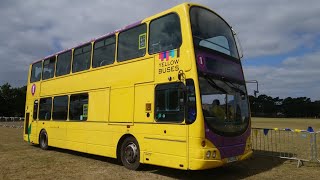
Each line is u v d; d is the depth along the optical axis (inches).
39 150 606.9
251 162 473.1
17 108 2997.0
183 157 334.3
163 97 367.9
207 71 354.0
